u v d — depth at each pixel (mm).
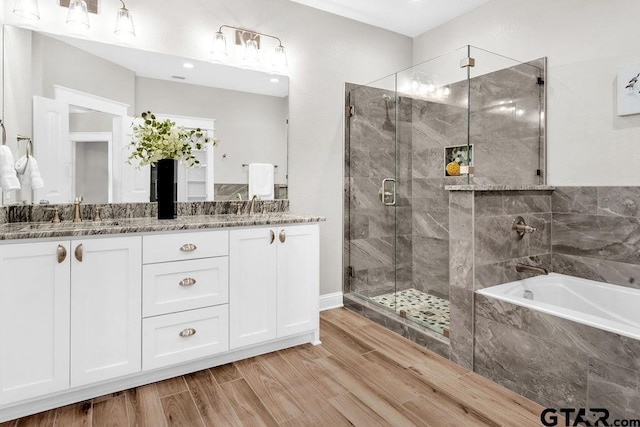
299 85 3047
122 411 1731
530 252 2492
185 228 1982
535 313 1834
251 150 2832
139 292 1883
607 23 2332
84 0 2221
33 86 2119
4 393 1589
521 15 2824
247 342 2223
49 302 1675
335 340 2588
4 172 1826
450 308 2285
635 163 2227
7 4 2074
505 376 1973
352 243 3348
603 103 2367
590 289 2346
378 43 3514
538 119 2697
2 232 1586
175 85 2533
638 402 1465
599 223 2402
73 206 2225
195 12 2590
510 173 2598
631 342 1486
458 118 2539
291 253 2379
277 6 2928
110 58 2330
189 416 1699
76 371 1740
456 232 2246
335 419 1684
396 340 2594
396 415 1715
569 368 1696
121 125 2359
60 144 2191
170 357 1979
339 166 3303
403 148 2979
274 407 1773
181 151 2438
